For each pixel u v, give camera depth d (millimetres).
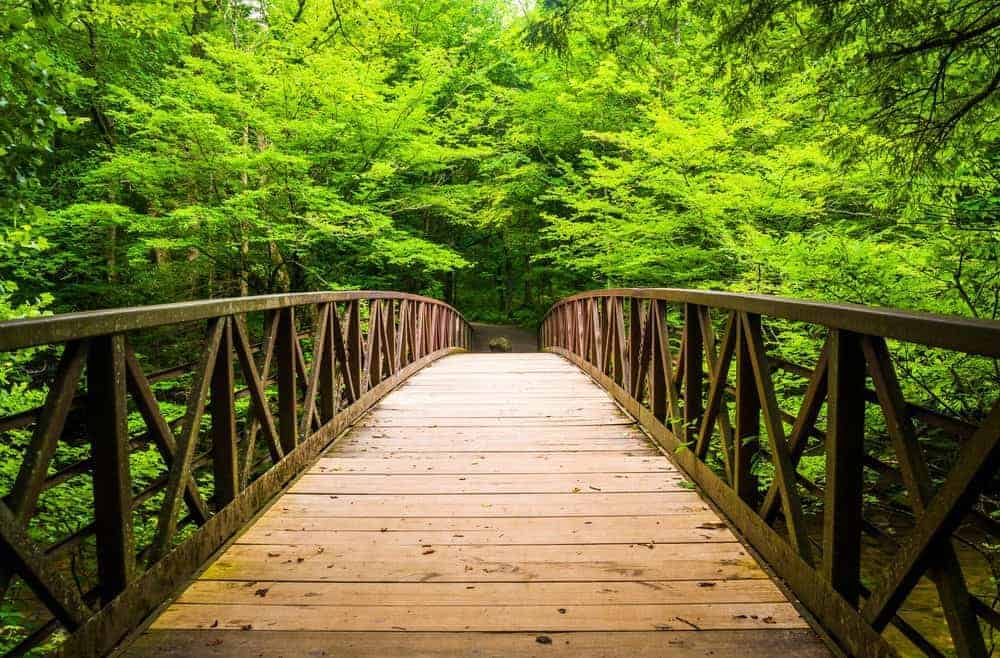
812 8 3395
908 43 3383
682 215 8250
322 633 2025
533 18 4234
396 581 2389
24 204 3764
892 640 4293
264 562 2549
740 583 2359
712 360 3266
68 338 1665
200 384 2492
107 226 8953
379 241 10109
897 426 1636
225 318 2758
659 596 2266
